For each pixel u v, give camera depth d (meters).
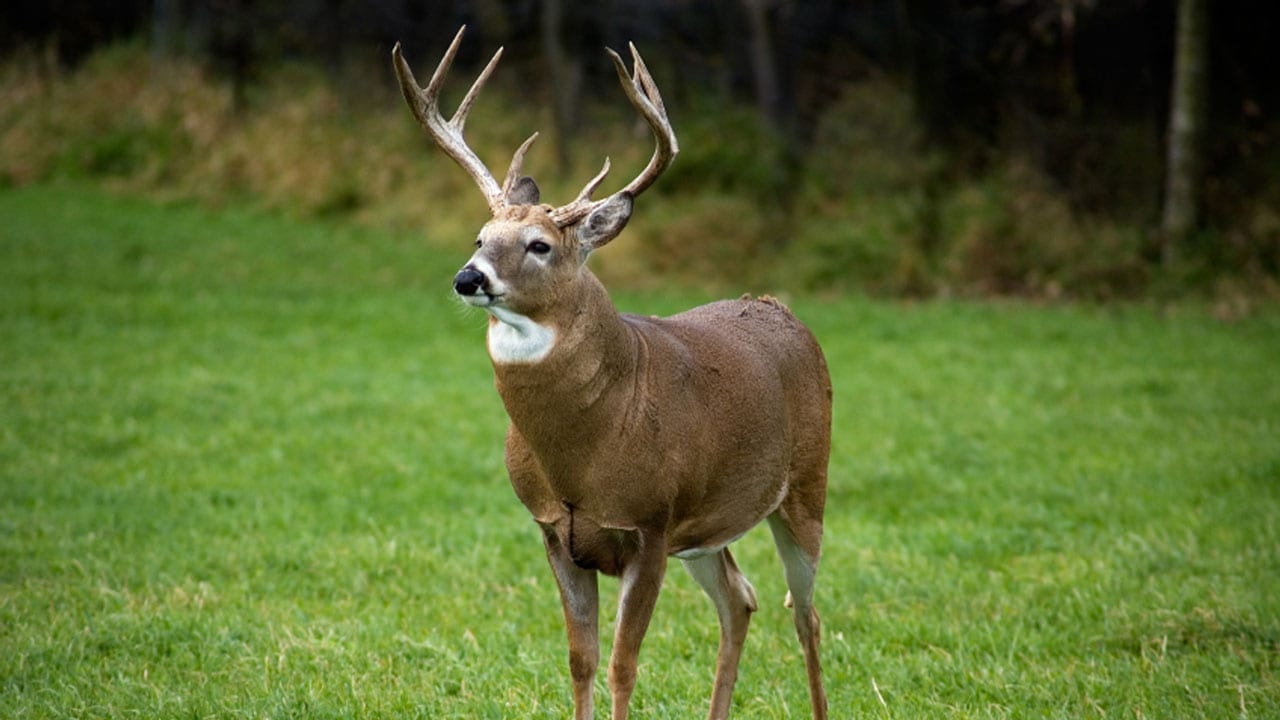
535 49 30.84
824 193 26.22
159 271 22.67
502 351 6.16
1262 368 17.25
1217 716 7.09
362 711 7.23
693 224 24.92
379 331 19.47
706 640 8.63
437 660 8.06
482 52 31.80
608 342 6.22
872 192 26.06
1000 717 7.19
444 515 11.26
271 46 32.00
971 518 11.31
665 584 9.70
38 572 9.45
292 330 19.36
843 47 29.11
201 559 9.88
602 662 8.30
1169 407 15.12
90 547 9.95
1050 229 24.25
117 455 12.85
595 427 6.19
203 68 31.03
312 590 9.41
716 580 7.14
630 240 24.70
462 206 26.31
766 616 9.07
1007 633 8.51
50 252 23.23
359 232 26.12
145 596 9.04
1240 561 9.61
